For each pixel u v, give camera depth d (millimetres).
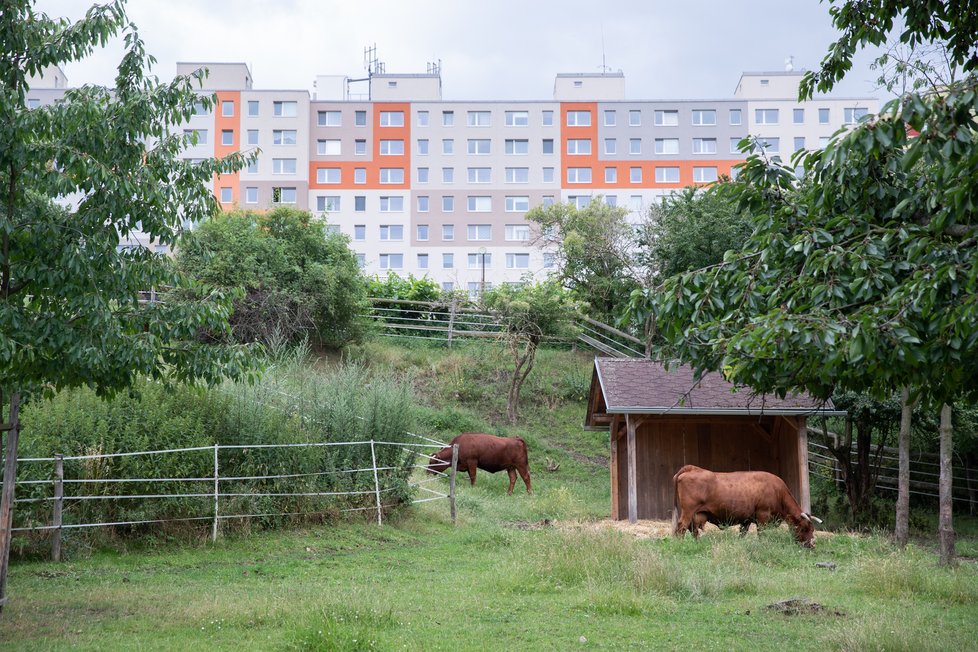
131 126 9289
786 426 20844
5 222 8125
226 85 69125
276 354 19969
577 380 33500
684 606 10242
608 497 24297
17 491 12273
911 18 8820
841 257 7285
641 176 67500
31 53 9031
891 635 8188
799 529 15695
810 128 68000
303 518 15352
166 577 11555
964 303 6051
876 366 6949
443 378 33188
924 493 25109
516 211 67000
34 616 9102
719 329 8086
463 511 19203
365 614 8891
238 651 7777
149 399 14617
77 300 8539
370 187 66625
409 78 73062
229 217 32125
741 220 26594
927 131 6547
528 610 9859
